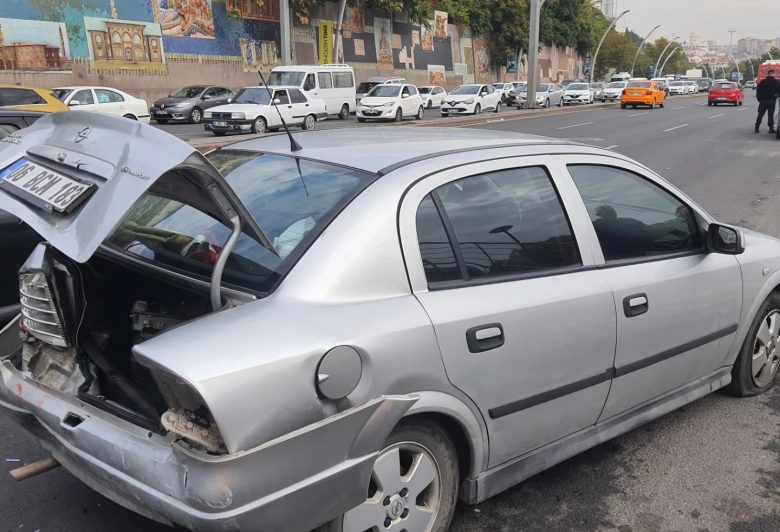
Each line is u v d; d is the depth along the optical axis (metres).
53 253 2.85
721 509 3.43
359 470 2.44
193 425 2.24
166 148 2.34
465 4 57.06
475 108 34.25
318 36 41.41
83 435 2.54
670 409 3.91
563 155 3.46
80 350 2.84
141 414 2.59
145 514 2.42
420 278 2.74
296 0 37.97
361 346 2.44
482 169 3.11
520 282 3.04
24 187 2.55
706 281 3.86
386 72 47.56
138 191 2.24
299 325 2.39
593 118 32.75
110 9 30.41
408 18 49.09
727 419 4.34
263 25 37.59
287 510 2.28
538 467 3.23
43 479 3.51
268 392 2.24
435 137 3.56
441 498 2.85
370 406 2.43
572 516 3.34
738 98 47.34
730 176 14.75
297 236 2.71
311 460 2.32
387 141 3.44
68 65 29.11
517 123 29.14
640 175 3.77
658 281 3.58
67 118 2.75
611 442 4.06
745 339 4.39
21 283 2.96
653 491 3.57
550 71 73.25
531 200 3.24
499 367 2.88
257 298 2.53
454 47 55.50
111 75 30.70
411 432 2.69
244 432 2.19
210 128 23.20
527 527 3.25
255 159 3.45
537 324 3.00
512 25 60.84
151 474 2.29
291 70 29.44
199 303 2.92
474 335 2.78
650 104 42.19
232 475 2.16
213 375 2.17
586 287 3.24
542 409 3.12
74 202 2.35
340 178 2.96
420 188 2.87
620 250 3.54
